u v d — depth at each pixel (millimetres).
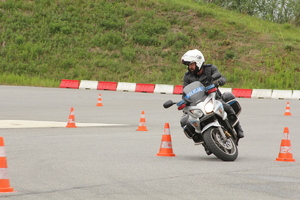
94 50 92250
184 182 12430
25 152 17719
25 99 49344
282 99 62219
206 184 12203
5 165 11156
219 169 14602
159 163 15695
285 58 86312
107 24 100312
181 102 16375
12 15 101562
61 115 35219
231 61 86750
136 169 14391
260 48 91188
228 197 10727
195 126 16281
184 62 16766
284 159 16547
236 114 17391
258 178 13156
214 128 16297
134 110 40312
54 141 21172
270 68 83438
